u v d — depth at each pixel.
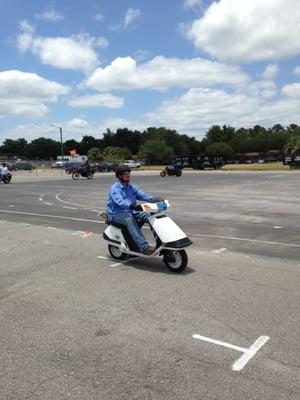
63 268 7.60
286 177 39.50
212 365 4.07
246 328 4.88
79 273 7.25
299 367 4.02
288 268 7.41
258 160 140.88
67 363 4.17
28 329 4.98
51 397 3.60
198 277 6.88
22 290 6.42
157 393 3.62
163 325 5.00
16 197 22.44
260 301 5.73
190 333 4.77
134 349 4.43
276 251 8.80
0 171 36.78
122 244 7.70
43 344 4.59
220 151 151.88
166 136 167.75
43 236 10.75
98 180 41.38
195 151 175.50
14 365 4.15
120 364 4.13
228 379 3.82
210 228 11.78
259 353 4.29
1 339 4.73
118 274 7.13
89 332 4.87
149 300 5.84
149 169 82.44
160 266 7.58
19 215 15.02
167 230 7.07
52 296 6.11
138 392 3.65
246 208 16.12
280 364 4.07
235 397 3.54
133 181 36.91
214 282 6.60
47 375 3.95
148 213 7.30
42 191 26.77
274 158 147.00
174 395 3.59
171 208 16.34
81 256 8.46
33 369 4.07
